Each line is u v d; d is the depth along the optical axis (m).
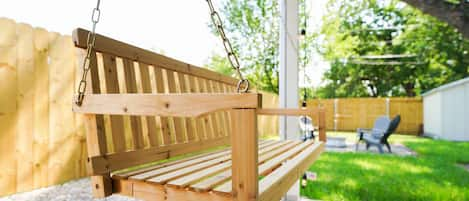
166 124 1.49
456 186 2.87
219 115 2.11
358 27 7.00
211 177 1.04
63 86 2.64
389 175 3.30
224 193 0.85
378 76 10.02
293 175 1.19
